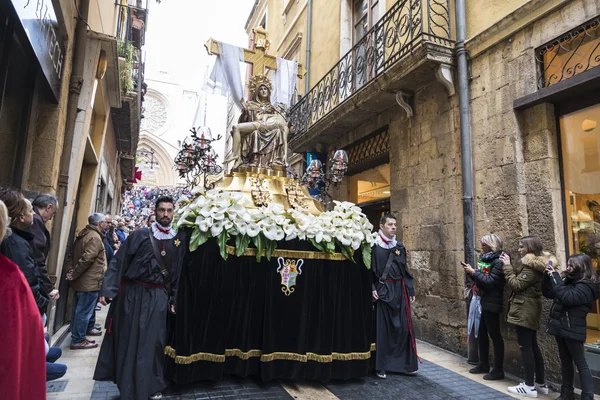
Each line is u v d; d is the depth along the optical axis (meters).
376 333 4.07
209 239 3.51
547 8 4.21
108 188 10.59
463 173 5.04
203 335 3.41
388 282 4.15
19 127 3.75
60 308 5.36
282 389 3.50
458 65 5.23
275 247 3.66
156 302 3.11
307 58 10.41
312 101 8.77
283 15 12.83
